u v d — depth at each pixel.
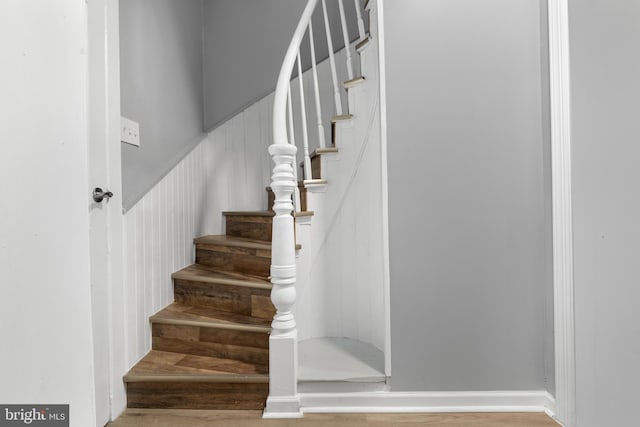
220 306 1.87
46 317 1.08
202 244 2.25
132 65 1.69
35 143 1.05
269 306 1.74
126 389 1.50
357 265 1.90
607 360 1.25
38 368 1.05
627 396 1.20
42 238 1.07
